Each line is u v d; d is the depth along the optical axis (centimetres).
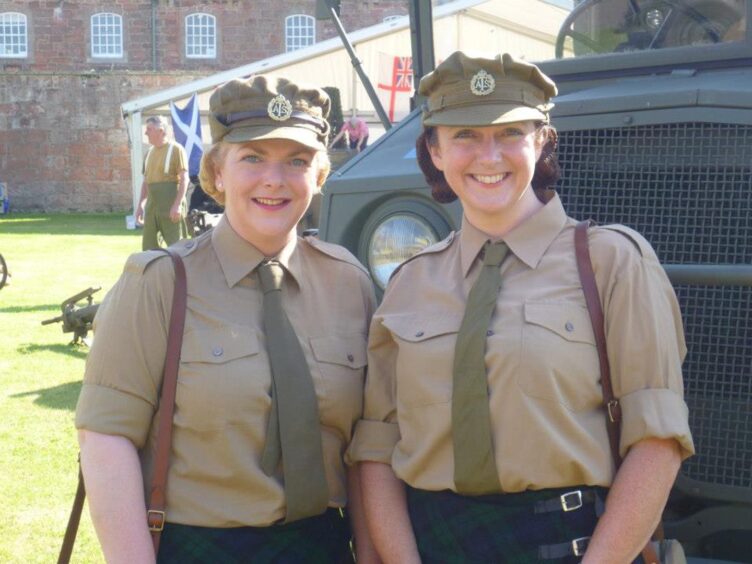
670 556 257
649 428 244
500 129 262
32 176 3191
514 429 250
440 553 263
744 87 306
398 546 270
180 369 266
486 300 259
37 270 1490
